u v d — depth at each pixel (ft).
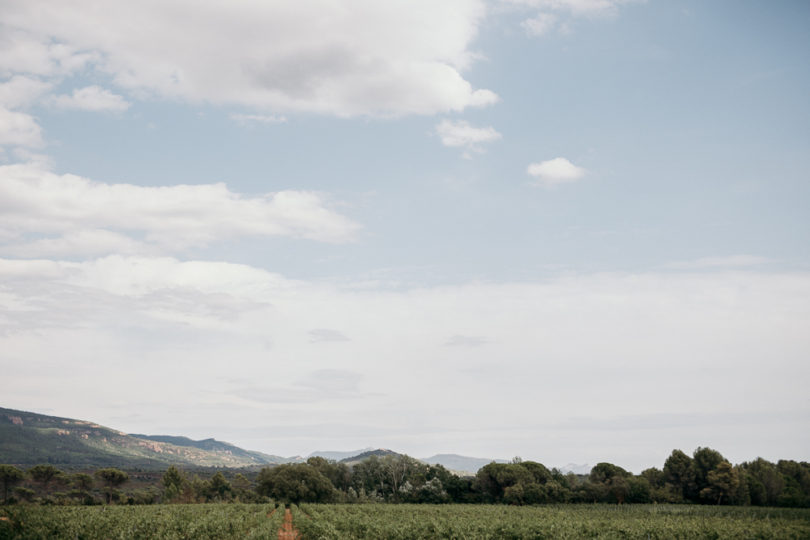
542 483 380.99
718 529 148.46
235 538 144.05
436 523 161.48
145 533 145.18
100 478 387.34
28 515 163.43
